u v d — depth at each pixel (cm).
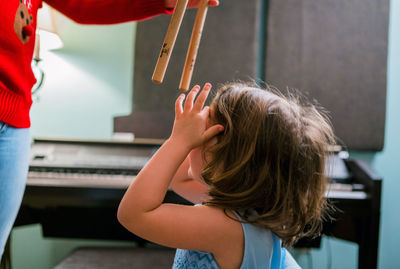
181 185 73
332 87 159
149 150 137
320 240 156
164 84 160
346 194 109
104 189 108
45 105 161
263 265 54
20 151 56
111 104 162
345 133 159
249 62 159
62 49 160
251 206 54
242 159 53
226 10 158
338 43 158
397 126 161
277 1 157
